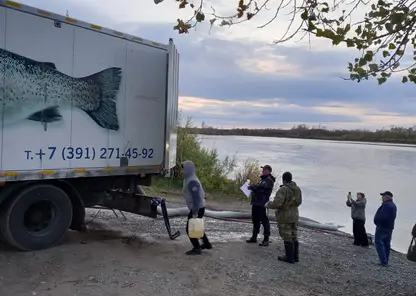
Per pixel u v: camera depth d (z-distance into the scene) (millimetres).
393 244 12273
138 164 7820
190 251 7180
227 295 5574
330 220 14695
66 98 6617
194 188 7121
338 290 6410
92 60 6953
